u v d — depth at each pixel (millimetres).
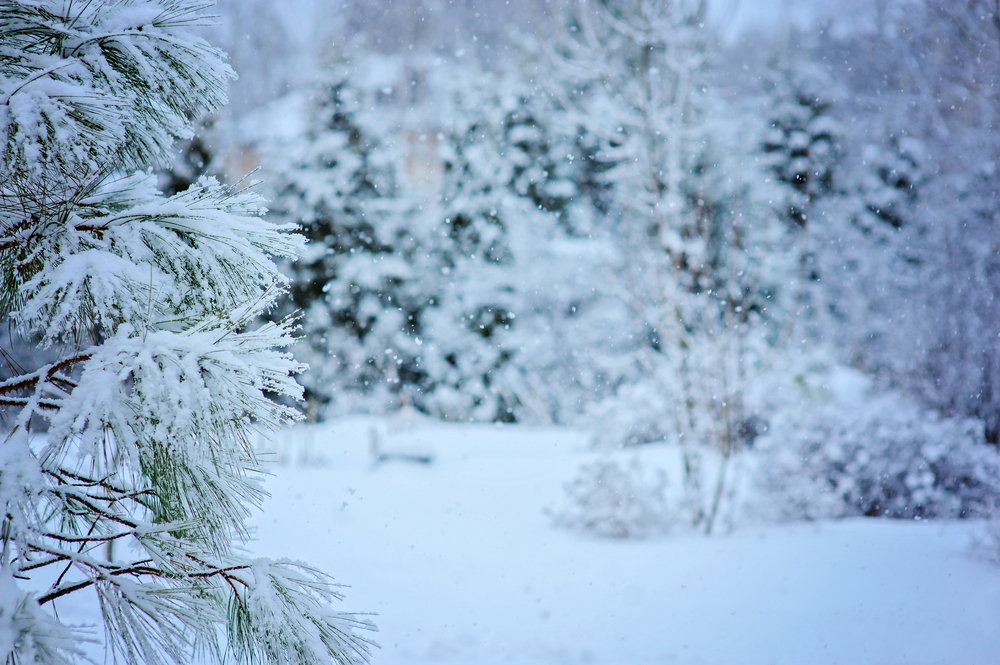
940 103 15156
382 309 20062
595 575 7117
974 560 7332
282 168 19562
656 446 13406
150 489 1644
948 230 12102
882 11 16047
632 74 10672
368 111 20609
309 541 7820
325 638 1734
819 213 18953
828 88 19125
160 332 1652
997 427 10773
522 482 12297
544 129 21125
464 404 22547
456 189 22891
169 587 1688
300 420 1716
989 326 11000
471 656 4848
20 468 1415
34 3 1762
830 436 10359
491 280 21656
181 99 2000
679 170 10805
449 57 29203
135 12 1910
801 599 6285
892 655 4953
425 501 10664
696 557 7773
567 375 21266
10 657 1246
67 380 1674
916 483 9477
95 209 1896
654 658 4855
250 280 1938
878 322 15891
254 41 32625
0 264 1762
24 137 1480
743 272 10203
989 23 13578
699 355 9625
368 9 33812
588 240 18906
